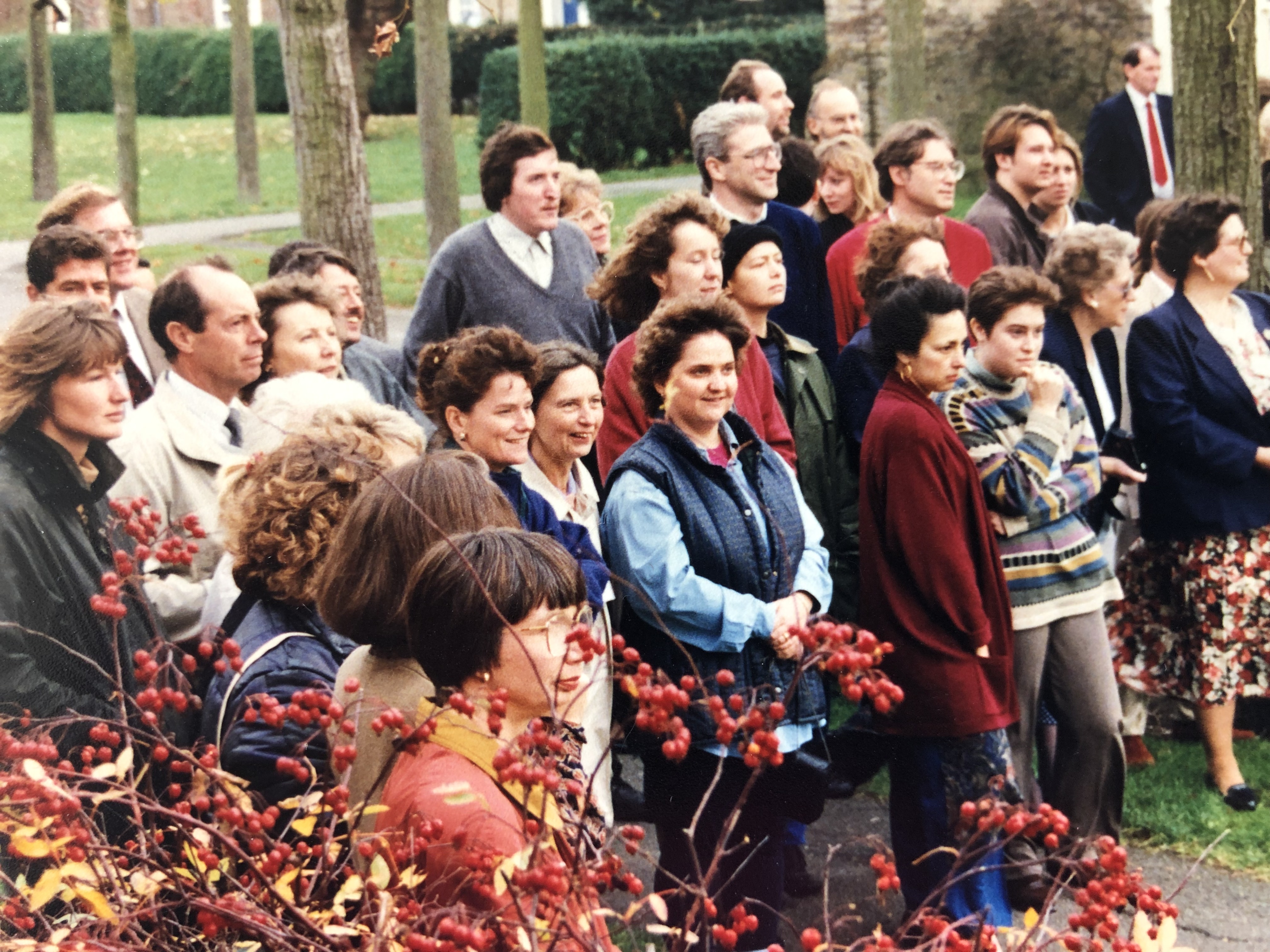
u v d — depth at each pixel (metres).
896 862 3.62
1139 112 8.88
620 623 3.39
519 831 1.60
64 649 2.40
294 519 2.28
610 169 17.88
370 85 15.80
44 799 1.53
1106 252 4.44
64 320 2.60
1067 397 4.00
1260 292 5.81
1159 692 4.68
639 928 1.75
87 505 2.63
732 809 3.08
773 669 3.22
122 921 1.52
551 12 23.86
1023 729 3.86
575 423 3.47
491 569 1.74
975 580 3.51
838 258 5.31
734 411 3.85
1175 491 4.54
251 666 2.17
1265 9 7.56
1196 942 3.80
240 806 1.65
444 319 4.84
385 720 1.60
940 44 15.24
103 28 9.23
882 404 3.62
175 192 14.97
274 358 3.78
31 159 8.70
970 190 15.18
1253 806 4.52
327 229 6.27
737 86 6.54
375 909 1.54
